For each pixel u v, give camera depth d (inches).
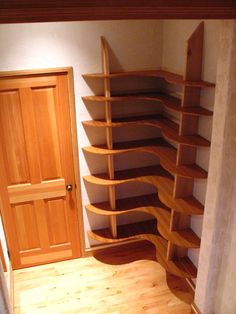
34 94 102.0
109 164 110.9
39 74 100.0
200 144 83.8
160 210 115.4
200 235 96.9
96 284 113.1
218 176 75.3
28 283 114.6
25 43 95.3
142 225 130.0
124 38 103.8
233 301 83.5
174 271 102.4
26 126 104.7
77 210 121.1
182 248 106.0
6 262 110.0
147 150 108.5
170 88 108.0
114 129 115.0
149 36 106.0
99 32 100.7
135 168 122.6
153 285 111.9
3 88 98.7
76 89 104.7
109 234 124.1
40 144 108.2
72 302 105.3
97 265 123.1
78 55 101.1
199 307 95.3
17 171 109.4
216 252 84.7
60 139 109.5
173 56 101.8
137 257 126.9
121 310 101.6
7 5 45.7
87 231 125.4
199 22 82.6
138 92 112.5
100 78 105.1
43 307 103.5
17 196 112.2
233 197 76.9
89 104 107.7
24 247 120.3
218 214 79.4
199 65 84.0
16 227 116.4
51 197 116.0
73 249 126.2
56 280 115.6
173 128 99.3
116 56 105.6
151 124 105.3
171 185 107.0
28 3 46.4
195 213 89.9
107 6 49.8
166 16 53.2
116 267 121.6
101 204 121.7
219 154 73.5
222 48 66.6
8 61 96.0
